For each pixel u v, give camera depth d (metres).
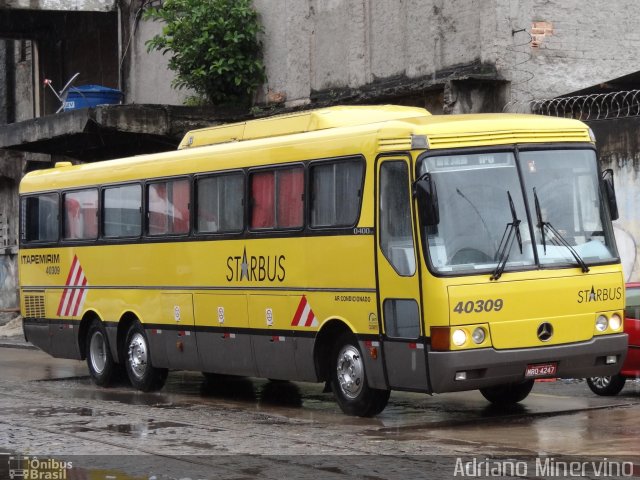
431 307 14.16
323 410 17.03
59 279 22.64
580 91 23.38
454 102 23.69
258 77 30.42
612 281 15.05
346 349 15.84
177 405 18.08
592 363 14.88
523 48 24.06
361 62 26.95
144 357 20.22
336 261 15.75
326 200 16.02
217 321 18.25
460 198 14.48
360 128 15.55
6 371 24.88
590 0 24.62
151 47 31.05
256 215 17.39
